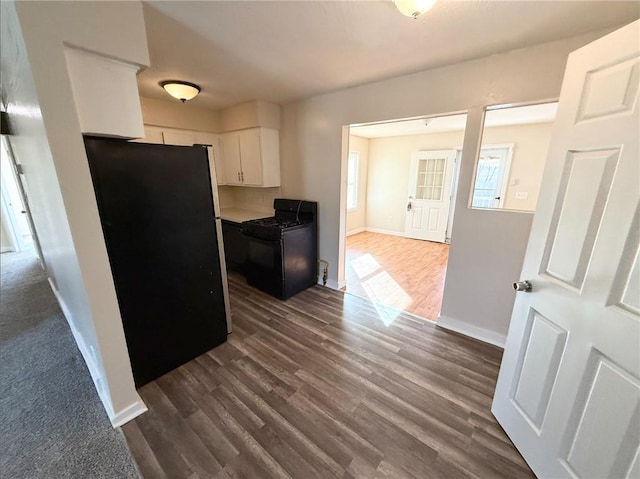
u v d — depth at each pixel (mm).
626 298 882
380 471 1325
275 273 3139
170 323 1949
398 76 2391
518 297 1433
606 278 938
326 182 3230
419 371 2004
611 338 920
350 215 6320
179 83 2518
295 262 3219
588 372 1010
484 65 1983
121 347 1531
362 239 6012
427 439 1482
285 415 1634
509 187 4020
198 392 1812
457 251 2381
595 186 986
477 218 2219
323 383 1889
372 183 6535
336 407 1691
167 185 1770
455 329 2527
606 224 940
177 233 1880
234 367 2051
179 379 1928
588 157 1025
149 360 1875
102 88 1348
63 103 1174
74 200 1264
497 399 1588
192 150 1870
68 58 1213
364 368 2037
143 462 1366
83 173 1273
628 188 868
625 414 884
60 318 2744
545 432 1216
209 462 1365
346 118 2850
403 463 1360
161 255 1815
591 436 1001
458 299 2467
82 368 2029
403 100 2418
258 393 1802
